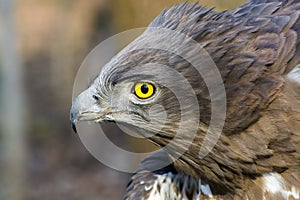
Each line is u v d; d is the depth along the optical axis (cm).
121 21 1973
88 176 3825
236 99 1171
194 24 1188
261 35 1177
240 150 1197
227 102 1173
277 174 1216
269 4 1205
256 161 1204
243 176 1231
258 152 1193
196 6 1209
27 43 4734
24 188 3444
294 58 1173
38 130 4225
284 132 1177
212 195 1302
